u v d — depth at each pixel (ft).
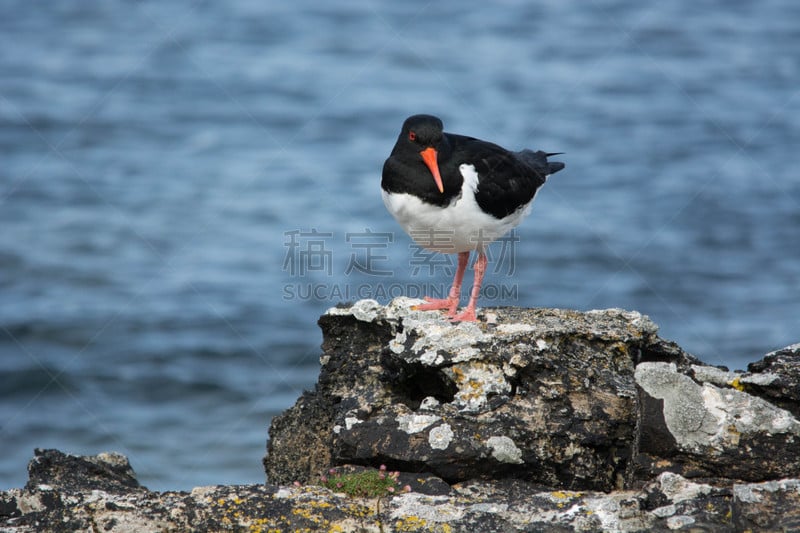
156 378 57.47
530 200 34.12
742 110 120.67
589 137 109.29
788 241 78.07
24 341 62.34
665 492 22.68
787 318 63.31
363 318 30.58
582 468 26.07
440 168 31.40
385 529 22.44
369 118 119.34
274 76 142.20
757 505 21.20
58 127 117.60
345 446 26.22
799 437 23.40
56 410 54.29
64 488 27.25
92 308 67.21
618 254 74.95
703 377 25.90
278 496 23.49
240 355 59.82
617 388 27.07
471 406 26.58
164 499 23.54
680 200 88.28
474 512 22.84
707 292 68.54
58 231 81.97
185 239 79.92
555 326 28.89
